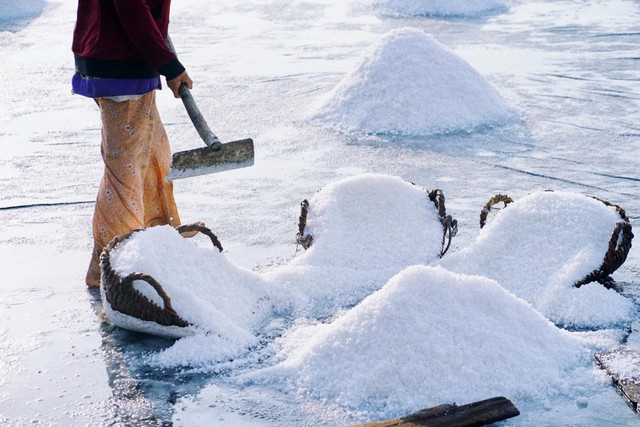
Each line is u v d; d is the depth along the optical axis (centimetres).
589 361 290
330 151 545
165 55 331
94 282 355
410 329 280
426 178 491
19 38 989
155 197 380
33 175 507
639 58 828
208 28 1048
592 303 325
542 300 329
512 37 959
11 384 283
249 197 462
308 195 464
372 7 1191
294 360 289
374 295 295
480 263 356
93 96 339
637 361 285
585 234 349
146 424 260
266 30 1030
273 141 568
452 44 922
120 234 346
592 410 263
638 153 536
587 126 598
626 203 445
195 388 281
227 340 304
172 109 660
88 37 336
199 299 312
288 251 391
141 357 301
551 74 764
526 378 274
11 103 689
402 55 622
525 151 542
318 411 266
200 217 434
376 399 270
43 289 355
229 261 341
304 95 695
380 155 535
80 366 295
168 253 324
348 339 285
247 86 730
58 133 598
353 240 369
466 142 562
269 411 267
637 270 365
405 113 591
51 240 407
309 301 342
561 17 1098
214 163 332
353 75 632
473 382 271
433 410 258
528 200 371
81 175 507
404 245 368
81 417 264
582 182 480
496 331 284
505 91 700
